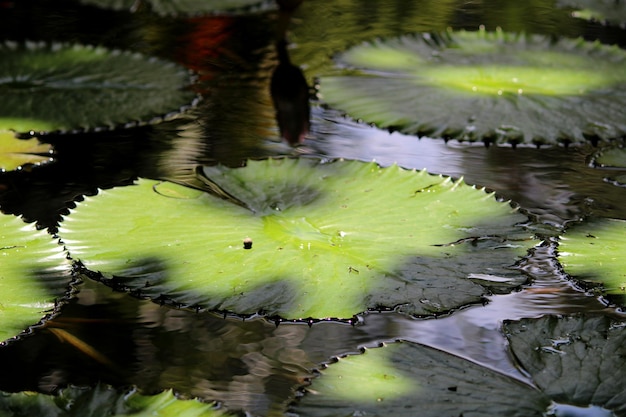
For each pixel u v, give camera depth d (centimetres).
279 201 324
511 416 281
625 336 309
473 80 351
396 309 312
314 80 351
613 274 316
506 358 308
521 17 379
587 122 342
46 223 322
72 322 311
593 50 362
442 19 377
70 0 382
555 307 313
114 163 333
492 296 314
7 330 309
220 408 289
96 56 357
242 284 314
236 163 332
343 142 337
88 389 294
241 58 360
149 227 320
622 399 290
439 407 287
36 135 338
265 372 307
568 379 302
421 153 335
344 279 315
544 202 326
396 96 347
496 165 333
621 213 325
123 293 314
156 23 373
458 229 321
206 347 309
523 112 344
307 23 374
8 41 359
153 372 307
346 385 300
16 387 302
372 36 368
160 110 345
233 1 380
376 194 325
